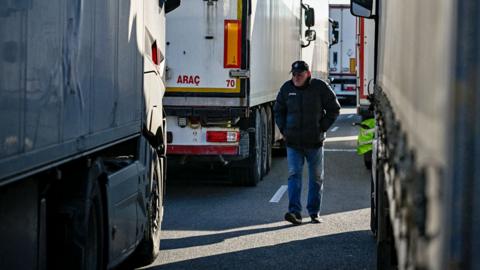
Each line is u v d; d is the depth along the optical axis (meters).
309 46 41.91
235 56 23.45
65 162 8.91
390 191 7.34
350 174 28.69
